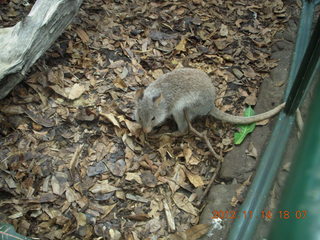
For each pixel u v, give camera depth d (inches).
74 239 32.5
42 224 33.0
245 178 37.7
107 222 34.1
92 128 40.8
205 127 43.4
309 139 10.4
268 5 60.0
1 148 37.2
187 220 35.3
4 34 39.4
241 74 49.6
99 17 53.3
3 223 29.5
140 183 37.4
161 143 41.2
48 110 41.3
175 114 41.1
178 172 38.9
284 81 47.5
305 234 8.6
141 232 33.8
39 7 39.9
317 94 15.2
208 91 41.0
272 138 39.3
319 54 31.6
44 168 36.6
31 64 39.8
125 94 44.9
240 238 31.9
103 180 37.0
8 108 40.1
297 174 10.0
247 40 54.4
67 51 47.5
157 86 41.2
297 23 56.3
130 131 41.0
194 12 57.7
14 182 35.0
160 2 58.5
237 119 42.1
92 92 44.3
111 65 47.5
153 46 51.6
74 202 34.9
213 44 53.5
